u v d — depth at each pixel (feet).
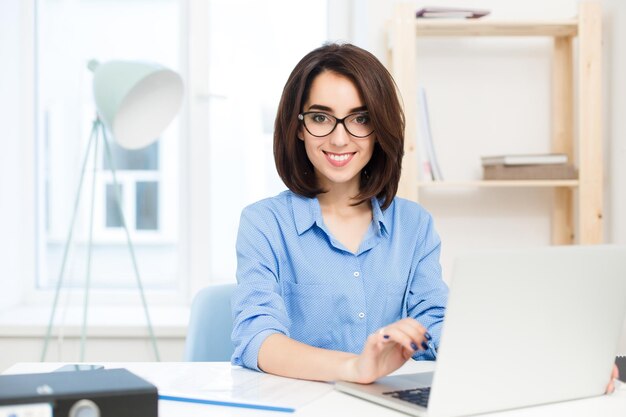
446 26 8.73
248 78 10.42
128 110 8.60
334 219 5.56
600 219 8.71
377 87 5.03
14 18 10.33
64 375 3.42
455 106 9.48
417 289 5.55
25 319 9.55
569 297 3.77
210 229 10.44
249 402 3.76
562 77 9.37
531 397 3.81
